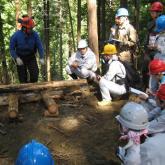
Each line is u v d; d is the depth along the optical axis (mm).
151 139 3146
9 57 19281
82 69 7641
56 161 5375
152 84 5484
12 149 5641
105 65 7129
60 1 22625
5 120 6348
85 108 6855
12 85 7227
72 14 24000
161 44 6098
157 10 7094
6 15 18562
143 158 3117
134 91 5613
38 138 5875
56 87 7391
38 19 22000
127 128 3365
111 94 7020
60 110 6754
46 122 6273
